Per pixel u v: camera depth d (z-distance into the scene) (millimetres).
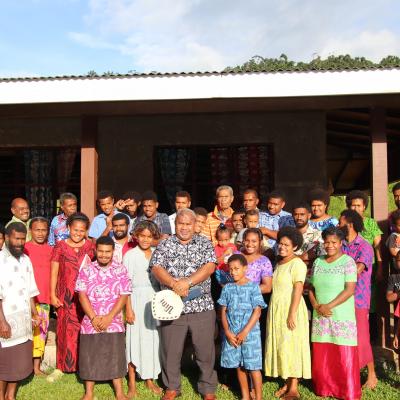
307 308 4797
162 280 4262
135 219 5488
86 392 4355
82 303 4383
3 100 5871
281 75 5691
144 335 4570
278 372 4332
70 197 5492
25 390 4555
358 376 4297
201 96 5754
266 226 5262
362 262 4602
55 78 5820
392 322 6262
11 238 4324
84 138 6723
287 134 7836
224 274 4840
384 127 6328
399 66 5578
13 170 8258
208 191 8016
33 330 4867
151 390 4582
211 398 4344
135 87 5809
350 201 5020
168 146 8047
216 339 5238
